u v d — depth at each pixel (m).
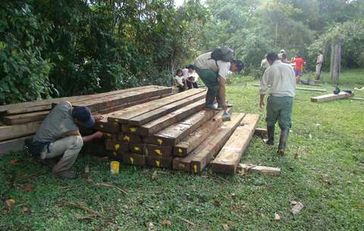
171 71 13.94
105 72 10.69
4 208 4.06
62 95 9.94
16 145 5.52
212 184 5.00
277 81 6.50
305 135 8.20
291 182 5.34
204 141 6.12
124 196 4.51
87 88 10.49
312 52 26.81
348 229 4.19
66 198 4.36
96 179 4.92
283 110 6.52
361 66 28.19
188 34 14.34
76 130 4.99
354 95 15.95
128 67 11.94
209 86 7.38
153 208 4.27
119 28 11.88
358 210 4.65
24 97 6.94
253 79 21.92
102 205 4.27
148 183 4.89
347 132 8.70
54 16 9.20
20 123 5.54
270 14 27.45
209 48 23.97
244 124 7.77
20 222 3.80
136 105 7.05
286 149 6.96
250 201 4.64
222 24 27.45
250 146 6.99
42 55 8.84
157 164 5.34
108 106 6.52
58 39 9.44
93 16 10.65
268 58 6.66
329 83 21.45
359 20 28.73
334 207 4.69
